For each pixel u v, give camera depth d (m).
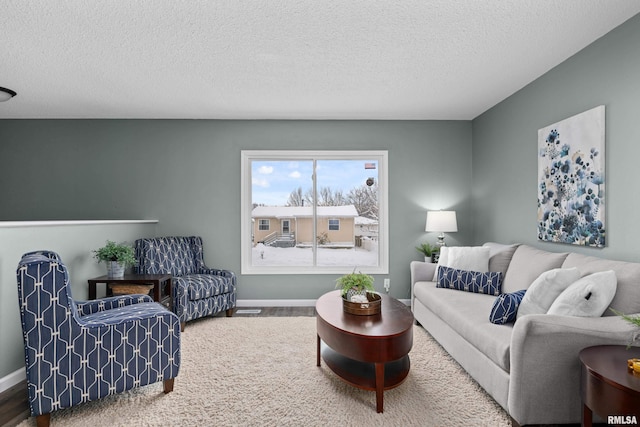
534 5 2.02
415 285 3.59
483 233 4.15
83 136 4.31
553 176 2.86
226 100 3.65
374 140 4.40
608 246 2.33
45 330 1.82
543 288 2.09
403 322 2.22
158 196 4.34
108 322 1.98
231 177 4.36
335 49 2.54
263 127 4.37
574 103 2.64
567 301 1.88
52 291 1.83
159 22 2.16
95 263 3.30
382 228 4.45
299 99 3.64
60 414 1.96
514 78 3.11
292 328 3.44
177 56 2.63
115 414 1.96
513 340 1.78
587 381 1.49
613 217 2.29
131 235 3.86
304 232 4.49
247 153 4.36
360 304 2.38
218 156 4.36
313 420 1.89
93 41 2.39
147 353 2.08
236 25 2.21
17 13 2.04
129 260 3.29
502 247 3.29
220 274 3.99
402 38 2.38
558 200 2.80
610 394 1.36
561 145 2.75
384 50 2.56
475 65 2.83
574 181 2.62
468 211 4.43
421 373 2.46
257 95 3.51
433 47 2.51
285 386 2.26
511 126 3.53
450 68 2.88
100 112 4.06
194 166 4.35
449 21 2.17
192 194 4.35
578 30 2.29
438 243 4.28
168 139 4.34
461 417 1.93
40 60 2.68
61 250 2.86
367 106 3.89
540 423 1.75
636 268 1.92
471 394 2.17
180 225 4.35
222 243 4.36
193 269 4.07
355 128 4.40
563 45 2.50
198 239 4.24
